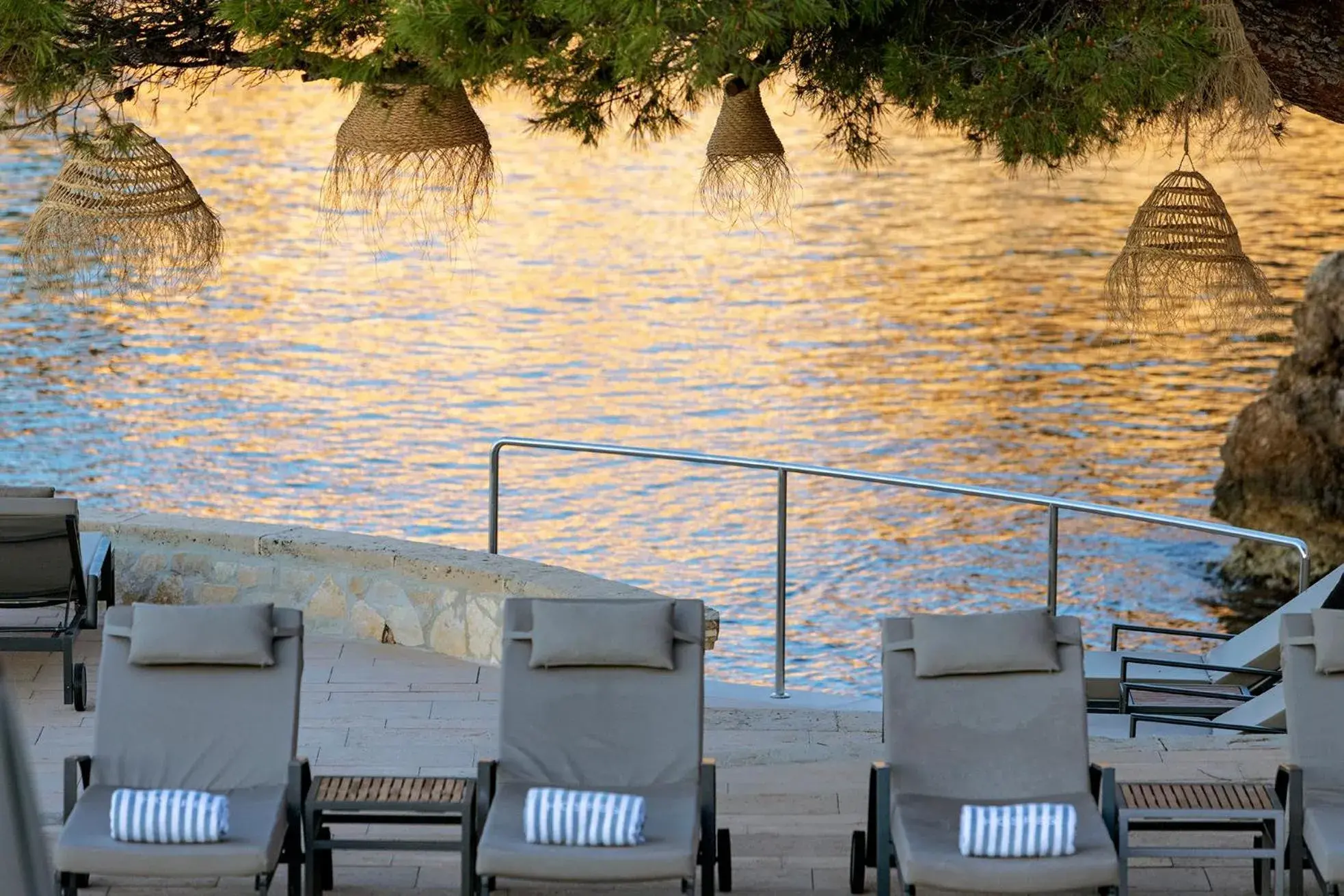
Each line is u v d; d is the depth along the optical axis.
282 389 64.62
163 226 16.47
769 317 74.81
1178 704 21.44
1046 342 69.44
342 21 14.42
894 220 92.81
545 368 67.88
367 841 13.71
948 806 13.93
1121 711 20.48
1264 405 46.72
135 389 63.66
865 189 100.31
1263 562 45.06
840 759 17.72
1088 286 78.12
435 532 49.91
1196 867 15.10
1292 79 16.12
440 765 17.48
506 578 20.55
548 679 14.71
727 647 39.34
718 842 14.36
